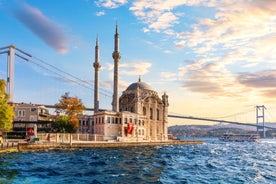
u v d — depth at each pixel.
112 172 45.03
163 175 43.25
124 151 88.69
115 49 150.88
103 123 132.12
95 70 158.75
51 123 117.62
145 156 73.19
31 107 125.31
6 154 68.06
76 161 57.84
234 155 86.88
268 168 54.78
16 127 116.38
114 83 148.38
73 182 37.00
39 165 50.34
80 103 126.25
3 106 77.12
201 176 43.03
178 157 74.00
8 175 40.06
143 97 164.25
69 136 104.12
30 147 80.19
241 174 45.66
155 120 168.25
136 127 144.38
